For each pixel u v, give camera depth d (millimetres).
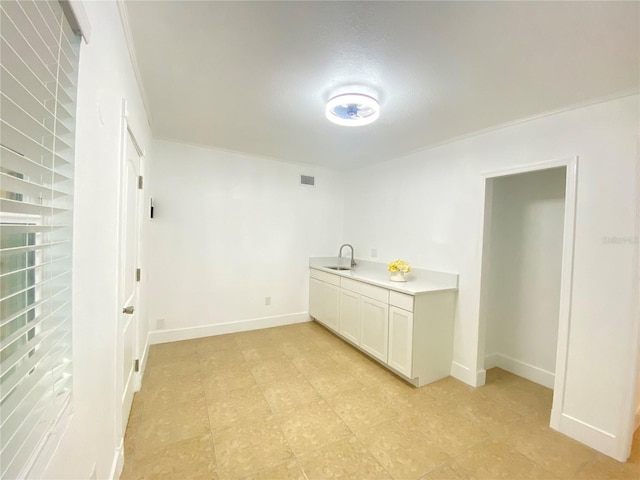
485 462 1663
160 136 3023
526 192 2773
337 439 1808
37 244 686
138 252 2229
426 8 1190
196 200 3359
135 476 1484
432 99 1979
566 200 1975
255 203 3738
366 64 1613
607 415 1770
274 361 2885
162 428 1853
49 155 671
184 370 2637
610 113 1804
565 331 1949
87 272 940
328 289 3709
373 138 2832
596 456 1738
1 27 509
